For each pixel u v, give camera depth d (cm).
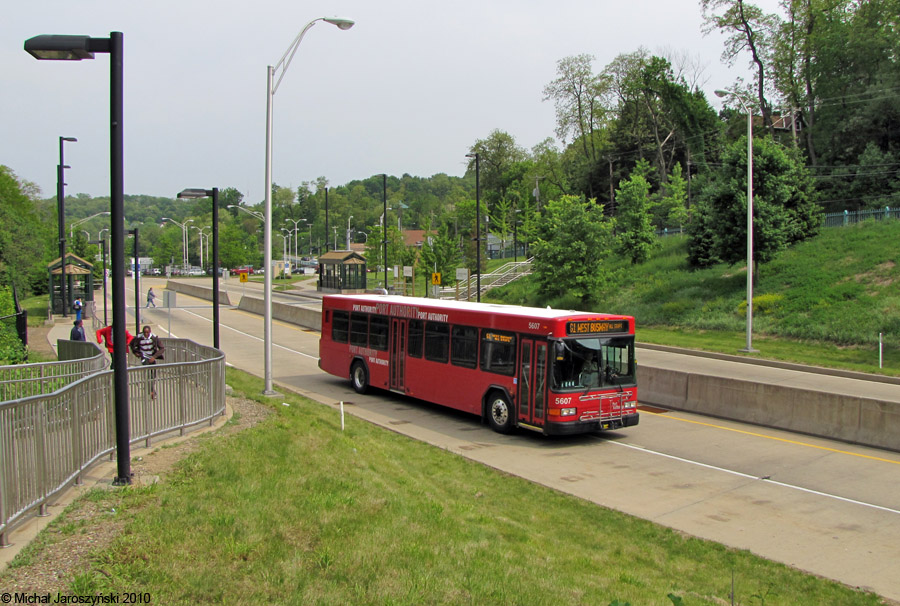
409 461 1307
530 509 1073
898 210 4066
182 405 1217
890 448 1495
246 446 1098
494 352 1688
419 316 1955
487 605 613
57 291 4622
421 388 1928
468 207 8850
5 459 644
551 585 691
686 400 1948
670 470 1348
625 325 1614
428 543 761
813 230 3956
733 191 3616
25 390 1299
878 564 895
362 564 666
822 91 5600
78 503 778
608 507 1106
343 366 2281
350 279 6500
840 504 1143
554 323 1523
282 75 1950
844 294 3206
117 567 609
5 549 630
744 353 2759
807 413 1661
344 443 1280
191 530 710
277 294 6756
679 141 6956
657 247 5075
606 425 1555
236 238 11088
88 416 904
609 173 7219
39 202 8194
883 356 2633
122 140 860
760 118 6794
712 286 3944
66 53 858
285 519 769
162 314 4894
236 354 3073
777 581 823
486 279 6159
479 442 1571
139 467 962
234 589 593
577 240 4353
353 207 18488
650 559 882
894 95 4909
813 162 5519
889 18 5291
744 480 1281
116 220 862
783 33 5491
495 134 10138
